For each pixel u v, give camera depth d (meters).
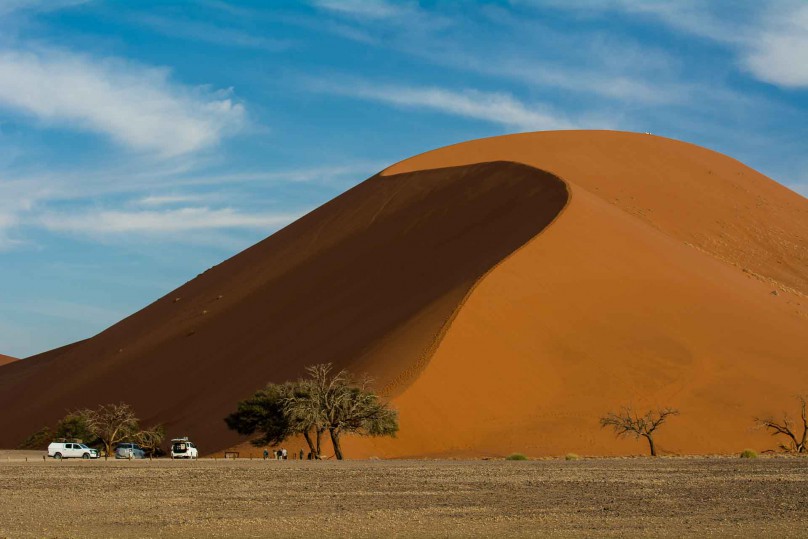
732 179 137.00
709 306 80.19
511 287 75.88
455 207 100.75
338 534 18.55
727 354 74.38
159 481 33.91
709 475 35.16
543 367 69.81
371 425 59.72
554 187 94.38
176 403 90.38
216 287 118.19
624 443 62.59
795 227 127.38
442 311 73.81
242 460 58.09
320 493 27.83
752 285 94.12
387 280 91.62
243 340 96.44
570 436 63.03
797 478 33.03
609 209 96.25
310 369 65.06
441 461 51.97
